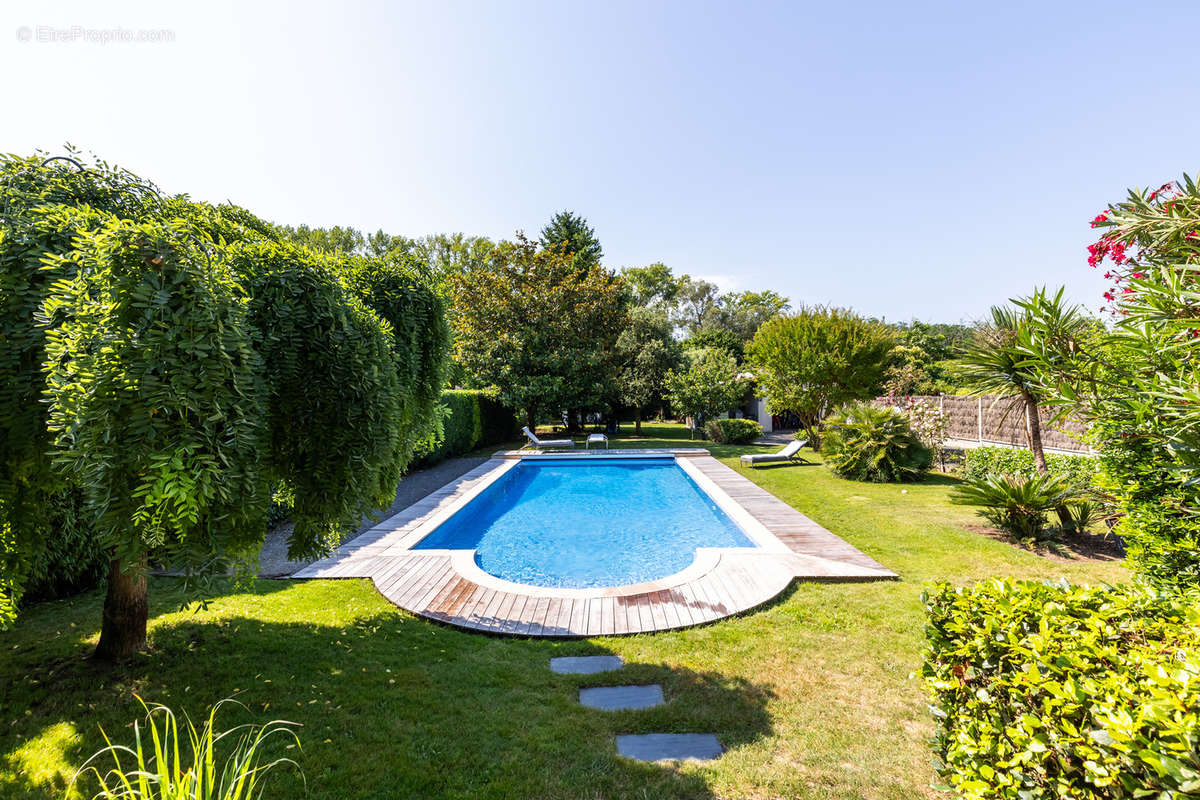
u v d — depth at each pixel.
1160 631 1.90
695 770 2.71
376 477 3.65
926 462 11.25
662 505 11.38
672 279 48.44
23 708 3.22
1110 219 3.46
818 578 5.57
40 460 2.95
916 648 4.02
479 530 9.52
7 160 3.06
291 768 2.70
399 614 4.96
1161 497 3.01
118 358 2.35
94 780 2.61
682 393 21.02
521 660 4.04
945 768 2.23
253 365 2.85
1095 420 2.94
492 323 20.52
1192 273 2.53
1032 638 1.90
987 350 6.96
